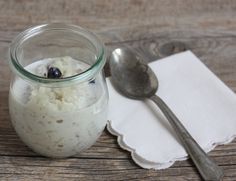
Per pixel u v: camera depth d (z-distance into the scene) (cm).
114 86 66
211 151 60
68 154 58
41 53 61
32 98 55
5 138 60
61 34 60
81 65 60
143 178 57
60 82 54
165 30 76
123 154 60
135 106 64
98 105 57
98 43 57
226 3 81
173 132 61
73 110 55
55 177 57
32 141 57
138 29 76
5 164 58
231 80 68
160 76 67
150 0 81
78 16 78
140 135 61
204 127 62
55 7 79
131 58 68
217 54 72
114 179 57
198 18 78
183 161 59
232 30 76
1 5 78
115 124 61
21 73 54
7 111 63
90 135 57
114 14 78
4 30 74
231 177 57
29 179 57
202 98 65
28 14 77
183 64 69
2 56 70
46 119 55
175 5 80
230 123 62
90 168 58
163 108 63
